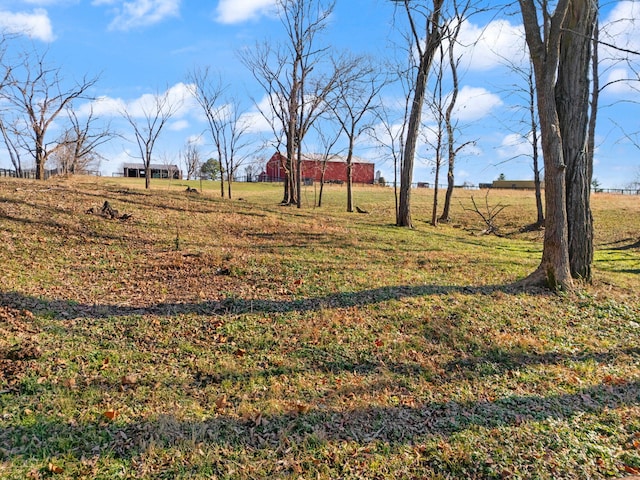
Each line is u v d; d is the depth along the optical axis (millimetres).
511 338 6125
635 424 4164
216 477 3273
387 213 24719
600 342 6184
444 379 5047
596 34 9523
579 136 8250
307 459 3514
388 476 3367
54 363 4723
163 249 9812
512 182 49750
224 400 4328
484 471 3451
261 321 6285
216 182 55156
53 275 7566
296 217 16719
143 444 3525
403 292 7645
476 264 10375
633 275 10977
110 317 6035
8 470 3145
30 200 12766
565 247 7914
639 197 33781
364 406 4348
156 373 4758
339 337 5910
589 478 3391
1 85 25844
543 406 4488
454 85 21531
